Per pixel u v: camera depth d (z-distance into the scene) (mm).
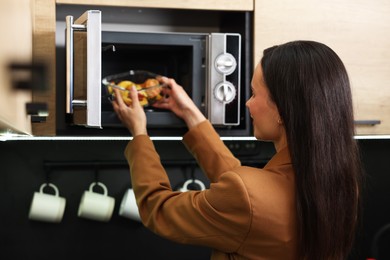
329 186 1274
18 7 883
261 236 1321
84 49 1533
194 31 2109
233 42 1772
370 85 1925
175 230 1439
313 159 1268
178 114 1764
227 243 1368
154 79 1758
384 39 1935
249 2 1836
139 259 2152
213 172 1730
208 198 1369
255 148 2221
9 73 664
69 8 1809
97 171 2109
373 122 1911
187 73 1819
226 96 1761
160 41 1735
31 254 2076
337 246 1322
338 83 1307
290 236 1325
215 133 1756
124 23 2059
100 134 1794
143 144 1627
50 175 2088
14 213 2066
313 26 1882
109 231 2129
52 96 1721
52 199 2035
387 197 2355
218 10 1827
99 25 1476
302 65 1295
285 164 1357
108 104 1742
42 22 1708
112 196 2129
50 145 2086
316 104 1274
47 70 676
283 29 1859
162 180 1568
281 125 1371
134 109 1681
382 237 2359
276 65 1323
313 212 1275
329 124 1279
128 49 1796
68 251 2102
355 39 1913
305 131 1275
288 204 1323
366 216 2346
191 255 2191
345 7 1901
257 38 1838
